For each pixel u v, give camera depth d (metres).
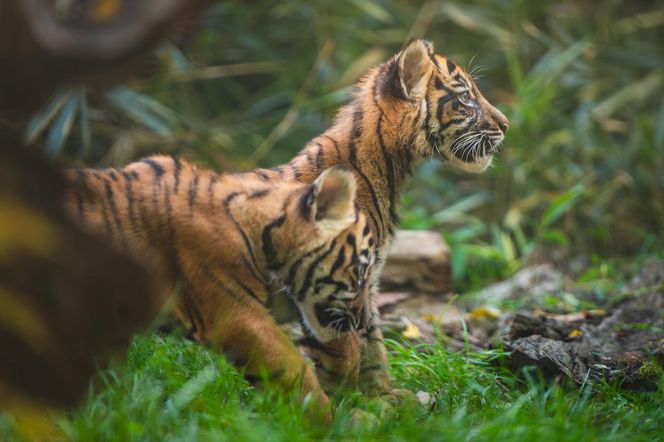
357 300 8.43
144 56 6.09
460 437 7.19
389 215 10.09
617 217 17.45
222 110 18.78
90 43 5.80
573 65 18.81
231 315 8.01
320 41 18.69
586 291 14.02
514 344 10.19
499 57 19.48
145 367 8.33
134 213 8.13
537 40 19.84
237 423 7.13
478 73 19.41
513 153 17.36
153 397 7.41
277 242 8.19
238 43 18.73
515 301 13.38
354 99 10.34
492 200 17.52
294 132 18.23
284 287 8.36
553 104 19.12
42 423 7.05
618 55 18.91
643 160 17.69
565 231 17.03
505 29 19.31
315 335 8.48
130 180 8.28
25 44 5.85
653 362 9.93
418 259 12.82
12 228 6.78
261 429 7.03
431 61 10.40
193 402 7.66
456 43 20.00
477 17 18.69
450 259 12.98
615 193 17.77
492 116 10.80
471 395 8.95
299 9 18.62
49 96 6.43
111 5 5.82
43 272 6.98
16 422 6.96
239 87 18.81
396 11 19.36
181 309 8.16
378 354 9.30
